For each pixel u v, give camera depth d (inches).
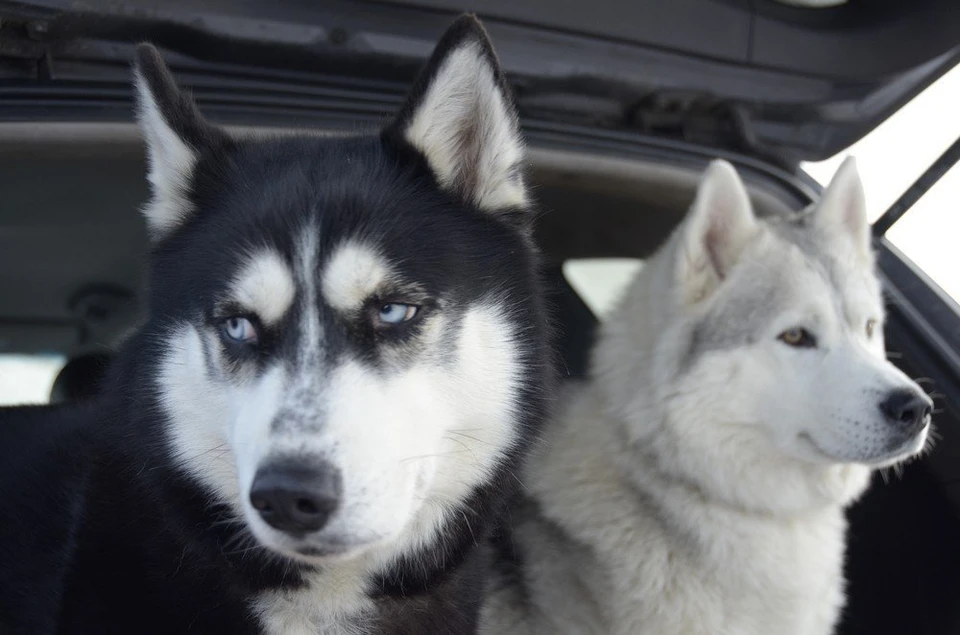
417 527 20.5
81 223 25.6
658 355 25.4
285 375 17.7
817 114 29.1
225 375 18.7
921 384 27.5
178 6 22.7
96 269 27.7
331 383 17.6
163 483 19.9
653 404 25.3
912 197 28.8
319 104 24.7
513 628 26.2
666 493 25.2
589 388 27.5
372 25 24.4
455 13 24.7
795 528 26.2
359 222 18.9
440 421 19.3
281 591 20.2
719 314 25.1
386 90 25.7
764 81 27.9
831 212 26.8
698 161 28.4
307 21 23.9
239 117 23.8
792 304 24.7
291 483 16.4
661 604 25.0
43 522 22.5
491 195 20.9
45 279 27.6
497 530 26.4
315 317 18.3
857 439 23.6
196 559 20.1
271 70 24.8
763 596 25.5
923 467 27.8
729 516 25.4
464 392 19.7
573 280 33.3
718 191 25.3
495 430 20.5
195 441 19.5
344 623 20.7
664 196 28.6
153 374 19.9
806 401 24.5
